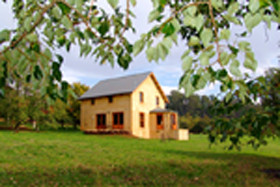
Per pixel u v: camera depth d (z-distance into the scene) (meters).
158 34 1.11
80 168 7.38
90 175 6.55
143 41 1.15
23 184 5.55
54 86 1.67
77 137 19.06
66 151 10.77
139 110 24.69
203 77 1.12
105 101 25.89
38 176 6.34
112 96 25.36
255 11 1.07
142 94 25.58
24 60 1.64
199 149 13.75
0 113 20.92
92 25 1.84
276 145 16.72
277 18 1.18
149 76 26.83
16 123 21.17
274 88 3.33
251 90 2.91
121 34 1.91
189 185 5.79
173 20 1.09
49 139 15.57
